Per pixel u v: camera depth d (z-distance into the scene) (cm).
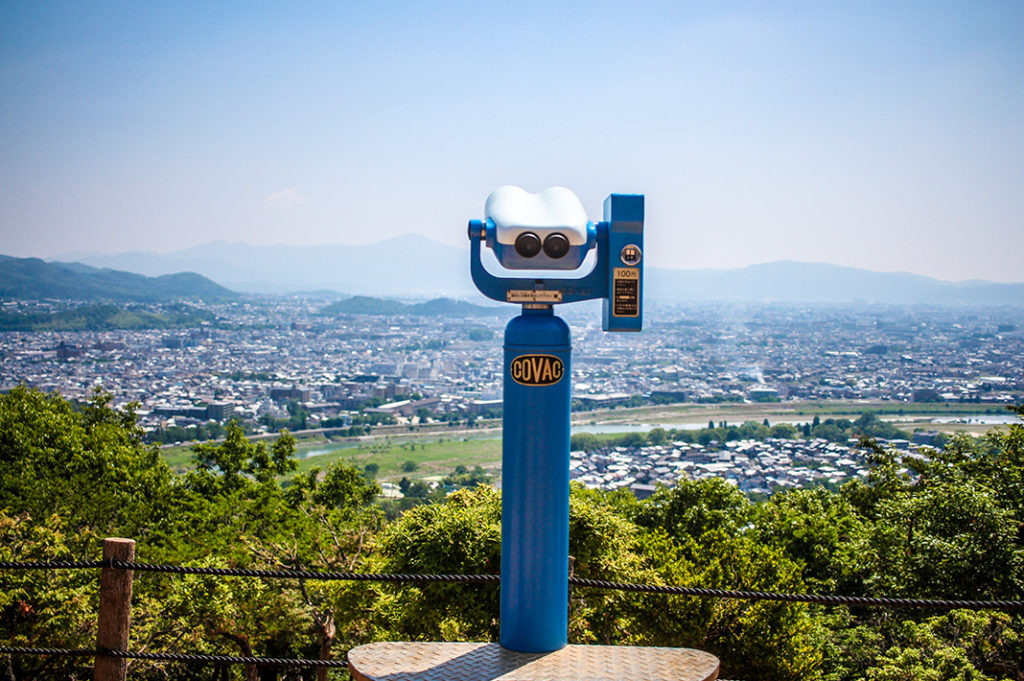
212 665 1623
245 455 2891
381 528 2009
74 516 2200
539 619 339
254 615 1506
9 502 2145
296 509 2448
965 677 1236
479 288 341
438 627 1349
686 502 2592
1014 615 1333
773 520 2481
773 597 360
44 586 1346
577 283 342
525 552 336
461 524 1351
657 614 1393
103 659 380
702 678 314
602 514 1418
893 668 1270
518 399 333
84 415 3022
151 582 1571
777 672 1358
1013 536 1375
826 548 2289
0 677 1240
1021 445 1633
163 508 2419
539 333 332
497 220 329
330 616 1529
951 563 1384
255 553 1638
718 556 1464
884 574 1625
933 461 1812
